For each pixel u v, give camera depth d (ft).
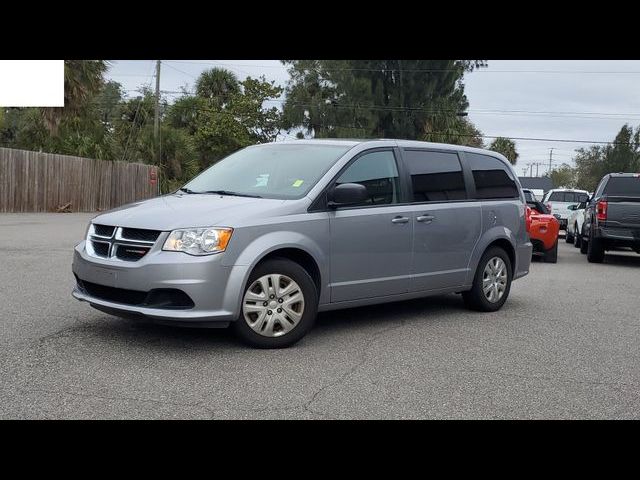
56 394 15.39
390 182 23.65
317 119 146.41
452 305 28.81
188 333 21.11
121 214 20.10
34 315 22.97
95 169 100.01
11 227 58.70
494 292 27.73
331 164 22.07
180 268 18.24
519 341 22.53
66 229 57.72
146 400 15.25
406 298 24.21
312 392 16.26
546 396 16.71
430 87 141.49
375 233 22.44
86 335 20.48
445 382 17.53
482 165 28.04
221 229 18.75
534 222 49.62
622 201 49.26
